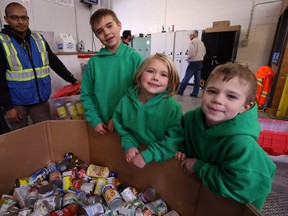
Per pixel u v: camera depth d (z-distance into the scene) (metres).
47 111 1.66
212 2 4.75
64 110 1.57
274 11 4.10
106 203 0.85
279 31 3.64
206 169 0.62
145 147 0.81
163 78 0.78
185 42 4.98
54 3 2.29
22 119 1.50
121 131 0.87
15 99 1.43
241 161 0.54
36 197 0.85
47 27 2.27
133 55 1.02
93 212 0.77
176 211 0.81
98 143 1.07
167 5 5.41
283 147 1.67
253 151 0.55
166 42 5.27
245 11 4.41
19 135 0.92
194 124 0.72
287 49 2.76
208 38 4.47
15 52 1.34
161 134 0.82
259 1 4.20
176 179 0.77
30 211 0.79
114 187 0.92
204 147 0.69
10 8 1.28
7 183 0.90
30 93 1.46
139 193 0.92
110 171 1.05
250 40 4.49
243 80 0.55
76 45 2.51
